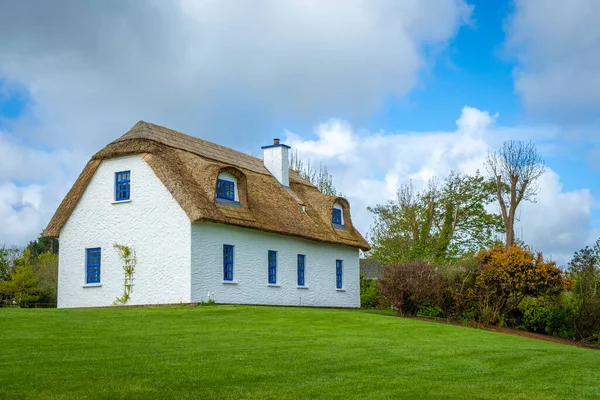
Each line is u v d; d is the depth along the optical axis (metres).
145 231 27.39
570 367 14.48
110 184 28.70
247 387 10.71
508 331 27.62
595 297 29.45
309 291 34.38
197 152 31.14
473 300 28.59
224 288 27.81
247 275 29.42
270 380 11.36
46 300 50.09
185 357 13.38
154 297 26.73
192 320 20.78
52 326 18.16
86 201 29.23
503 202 49.16
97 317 20.77
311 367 12.79
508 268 27.64
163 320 20.56
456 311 28.78
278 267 31.84
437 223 51.12
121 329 18.03
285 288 32.25
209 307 24.69
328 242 35.38
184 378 11.20
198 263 26.42
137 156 28.08
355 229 40.16
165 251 26.73
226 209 28.19
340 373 12.31
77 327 18.11
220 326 19.53
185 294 25.98
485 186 51.53
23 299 47.47
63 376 11.04
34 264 54.25
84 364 12.23
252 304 29.55
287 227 31.86
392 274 27.97
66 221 29.62
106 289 28.02
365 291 44.50
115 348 14.38
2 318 19.55
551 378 12.88
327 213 37.25
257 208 30.77
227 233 28.33
